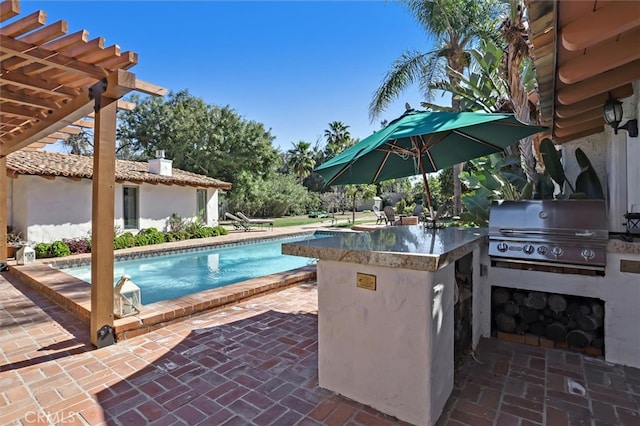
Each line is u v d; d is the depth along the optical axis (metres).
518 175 5.83
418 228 4.55
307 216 31.41
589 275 3.34
